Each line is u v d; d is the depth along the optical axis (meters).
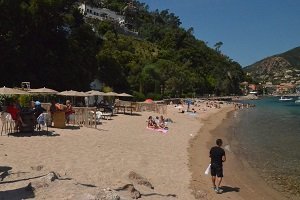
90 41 62.62
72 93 33.81
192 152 20.12
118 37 125.38
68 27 63.91
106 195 8.20
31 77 47.44
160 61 113.00
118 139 20.70
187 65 151.38
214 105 86.88
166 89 100.12
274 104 125.69
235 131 35.38
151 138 23.27
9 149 14.48
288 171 17.36
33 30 48.19
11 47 45.56
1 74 46.06
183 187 12.69
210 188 13.36
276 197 13.26
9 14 45.12
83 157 14.30
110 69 70.56
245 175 16.42
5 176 10.28
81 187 9.27
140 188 10.99
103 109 35.69
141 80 86.44
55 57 50.12
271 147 24.66
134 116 37.31
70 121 24.53
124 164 14.23
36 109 21.09
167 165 15.70
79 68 54.66
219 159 13.18
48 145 16.06
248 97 185.25
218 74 174.88
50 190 8.81
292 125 42.97
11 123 19.48
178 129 31.64
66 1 54.03
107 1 189.38
